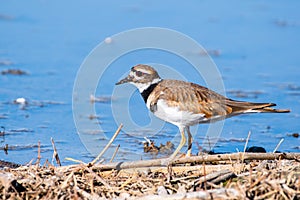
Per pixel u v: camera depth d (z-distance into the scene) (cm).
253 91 1602
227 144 1271
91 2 2334
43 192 895
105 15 2173
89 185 927
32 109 1446
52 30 2025
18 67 1714
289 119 1435
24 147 1220
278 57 1875
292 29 2131
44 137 1282
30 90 1564
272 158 1040
